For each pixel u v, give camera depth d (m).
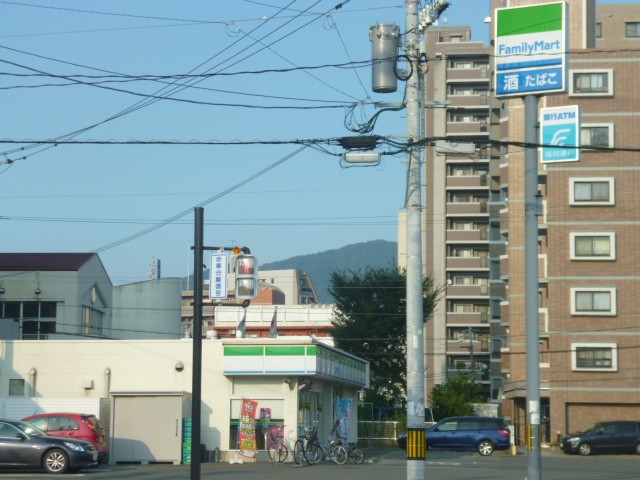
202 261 18.06
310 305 95.81
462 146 19.56
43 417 30.05
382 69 18.98
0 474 26.56
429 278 68.06
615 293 52.78
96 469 29.66
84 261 57.31
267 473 27.81
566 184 53.78
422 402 19.23
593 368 52.66
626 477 27.38
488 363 86.69
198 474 17.31
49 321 55.19
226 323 95.69
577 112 20.70
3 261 56.88
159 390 35.47
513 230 59.62
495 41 21.05
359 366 44.34
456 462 35.94
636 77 53.72
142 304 69.94
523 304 59.16
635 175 53.22
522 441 58.75
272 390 35.00
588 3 58.12
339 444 33.88
